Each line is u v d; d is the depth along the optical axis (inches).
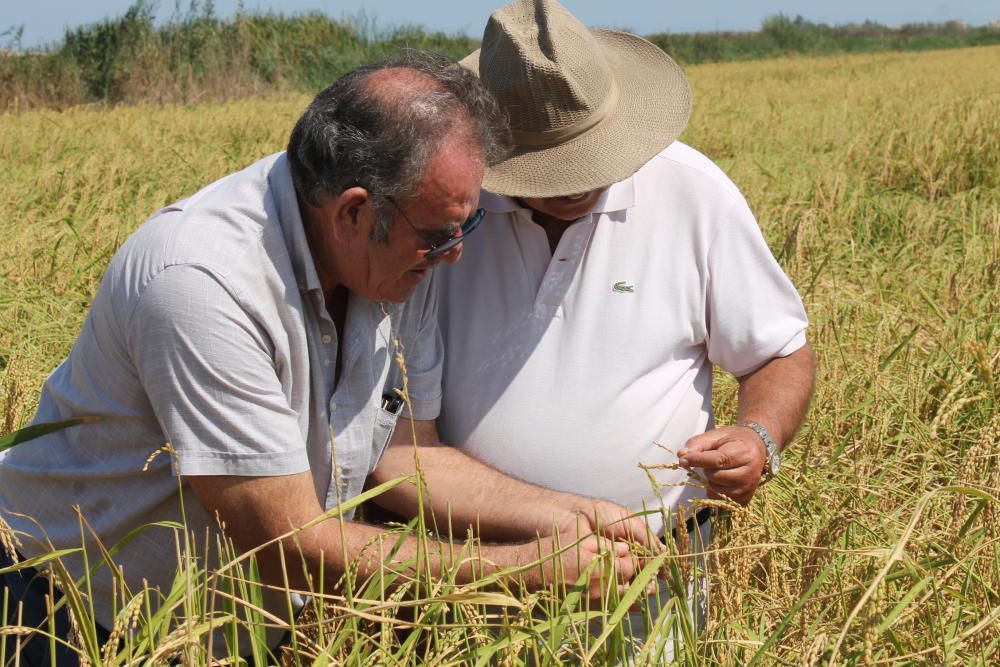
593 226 99.9
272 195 83.6
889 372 162.7
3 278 214.7
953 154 337.7
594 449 99.8
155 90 797.2
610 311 99.9
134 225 261.7
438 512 97.7
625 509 91.6
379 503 101.6
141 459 86.6
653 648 83.9
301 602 94.0
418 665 79.4
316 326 86.4
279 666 85.4
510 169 95.9
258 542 83.7
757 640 82.9
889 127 404.2
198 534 88.3
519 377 101.4
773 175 326.0
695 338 102.9
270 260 82.0
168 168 365.7
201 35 824.3
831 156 393.1
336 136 78.4
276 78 872.9
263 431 81.0
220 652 92.3
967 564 83.5
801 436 139.7
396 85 78.9
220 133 500.7
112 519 88.3
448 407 105.7
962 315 183.6
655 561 76.0
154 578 89.7
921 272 220.8
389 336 91.4
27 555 92.2
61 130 480.4
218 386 79.7
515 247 101.6
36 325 189.0
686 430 103.0
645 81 102.0
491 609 93.7
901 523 106.4
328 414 89.8
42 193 320.2
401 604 72.4
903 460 130.3
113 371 84.5
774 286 102.2
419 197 79.4
